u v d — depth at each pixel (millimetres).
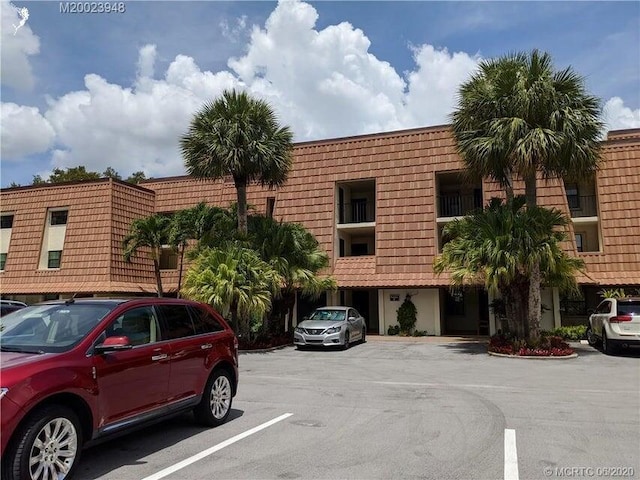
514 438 6742
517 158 15820
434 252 24344
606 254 22766
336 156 27328
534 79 16172
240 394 10055
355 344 21234
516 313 17641
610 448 6312
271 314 22125
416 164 25734
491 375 12562
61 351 5246
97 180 30078
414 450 6199
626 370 13312
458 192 27859
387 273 24812
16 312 6391
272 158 19812
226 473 5371
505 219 16422
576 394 9961
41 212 30797
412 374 12828
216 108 19719
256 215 22734
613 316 16328
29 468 4535
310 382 11602
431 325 24453
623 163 23703
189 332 7078
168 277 30672
